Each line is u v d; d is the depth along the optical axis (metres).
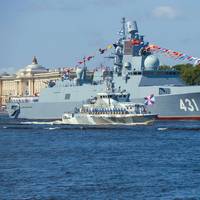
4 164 109.38
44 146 144.38
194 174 95.94
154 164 107.75
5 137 175.38
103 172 98.88
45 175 96.06
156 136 166.25
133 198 79.12
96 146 142.25
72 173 97.94
